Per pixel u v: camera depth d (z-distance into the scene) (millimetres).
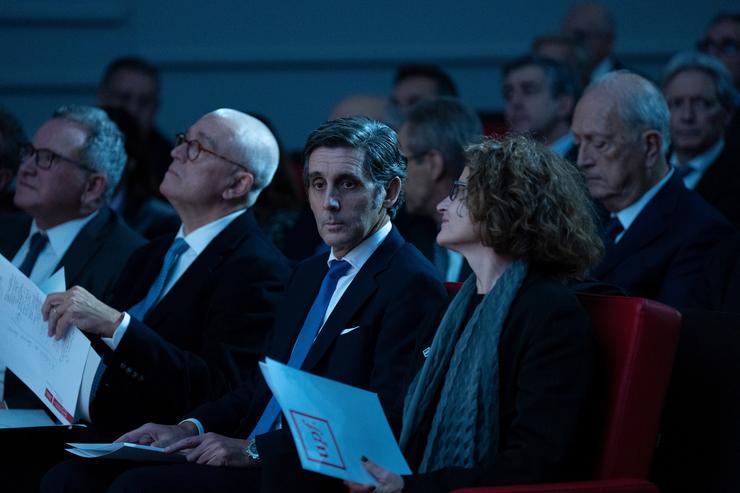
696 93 7414
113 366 5262
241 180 5891
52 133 6473
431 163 6727
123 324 5246
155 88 9852
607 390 4031
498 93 11312
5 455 5234
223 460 4727
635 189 5914
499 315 4074
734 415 4207
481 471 3840
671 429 4359
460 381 4109
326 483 4164
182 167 5879
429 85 9273
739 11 11148
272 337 5195
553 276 4246
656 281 5754
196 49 11367
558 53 9242
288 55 11344
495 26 11305
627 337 4016
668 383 4113
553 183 4172
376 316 4762
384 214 5031
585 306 4230
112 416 5414
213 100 11422
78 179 6445
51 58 11367
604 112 5879
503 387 4055
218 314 5605
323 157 4875
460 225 4262
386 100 9234
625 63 11188
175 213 7816
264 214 7594
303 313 5090
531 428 3873
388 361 4609
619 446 3963
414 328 4684
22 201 6449
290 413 3682
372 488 3906
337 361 4734
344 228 4867
